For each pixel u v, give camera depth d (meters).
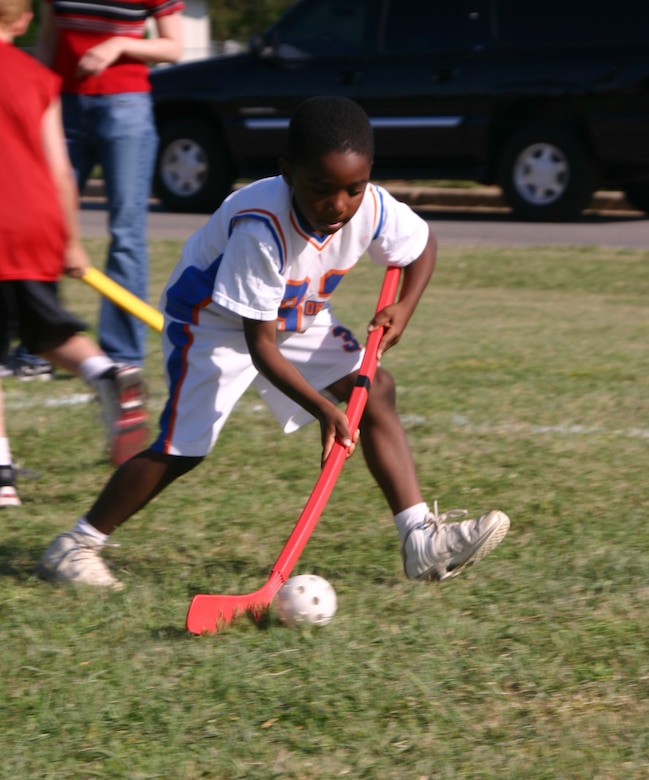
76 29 22.05
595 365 24.09
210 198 52.19
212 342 11.95
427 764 8.77
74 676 10.18
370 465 12.69
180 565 13.27
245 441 18.56
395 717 9.49
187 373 12.03
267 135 50.38
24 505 15.64
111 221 22.83
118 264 22.89
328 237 11.71
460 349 25.88
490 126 47.03
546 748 9.01
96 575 12.50
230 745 9.04
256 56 50.62
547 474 16.56
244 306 11.31
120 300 17.11
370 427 12.61
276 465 17.22
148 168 22.97
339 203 10.80
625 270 37.06
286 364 11.36
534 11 46.34
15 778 8.62
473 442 18.36
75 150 22.64
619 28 45.12
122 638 10.98
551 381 22.58
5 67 15.73
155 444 12.26
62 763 8.84
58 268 16.03
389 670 10.23
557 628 11.11
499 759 8.84
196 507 15.30
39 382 23.34
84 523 12.62
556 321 29.67
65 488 16.45
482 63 46.81
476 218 50.72
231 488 16.16
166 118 52.75
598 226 46.91
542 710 9.61
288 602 11.16
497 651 10.68
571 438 18.53
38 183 15.73
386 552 13.59
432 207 56.25
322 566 13.15
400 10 48.34
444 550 12.20
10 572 13.02
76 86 22.27
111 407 15.48
